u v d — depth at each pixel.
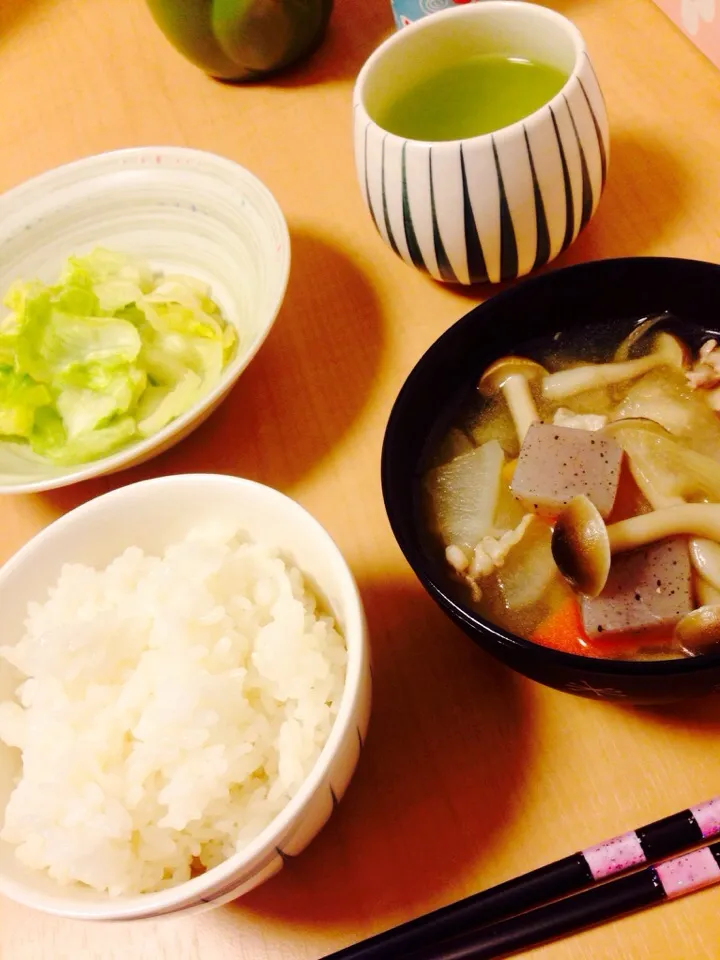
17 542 0.38
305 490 0.36
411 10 0.44
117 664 0.30
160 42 0.55
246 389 0.39
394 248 0.37
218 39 0.46
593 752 0.29
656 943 0.26
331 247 0.42
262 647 0.30
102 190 0.44
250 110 0.49
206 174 0.42
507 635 0.26
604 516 0.29
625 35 0.44
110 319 0.39
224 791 0.28
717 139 0.40
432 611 0.32
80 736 0.29
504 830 0.28
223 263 0.42
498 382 0.33
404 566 0.33
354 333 0.39
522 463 0.30
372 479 0.35
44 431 0.38
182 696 0.28
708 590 0.28
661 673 0.24
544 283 0.32
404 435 0.31
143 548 0.33
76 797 0.28
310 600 0.31
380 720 0.31
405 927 0.27
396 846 0.29
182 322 0.39
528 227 0.34
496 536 0.30
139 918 0.25
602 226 0.39
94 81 0.55
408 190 0.34
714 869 0.26
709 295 0.31
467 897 0.27
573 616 0.28
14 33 0.61
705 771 0.28
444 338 0.32
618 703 0.27
